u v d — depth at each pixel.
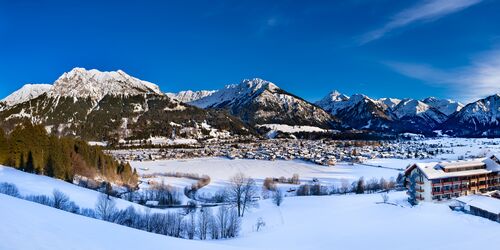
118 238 38.69
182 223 97.62
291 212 113.31
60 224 36.81
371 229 84.62
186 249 42.50
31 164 145.12
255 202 135.00
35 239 27.78
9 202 41.38
